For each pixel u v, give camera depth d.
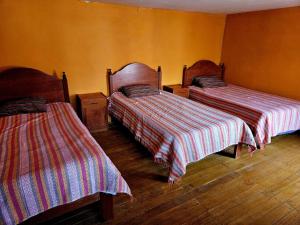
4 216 1.34
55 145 1.81
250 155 2.80
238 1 3.01
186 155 2.15
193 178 2.32
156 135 2.33
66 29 3.10
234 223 1.76
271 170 2.50
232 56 4.57
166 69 4.21
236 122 2.49
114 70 3.67
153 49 3.93
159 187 2.17
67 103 3.17
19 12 2.76
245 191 2.14
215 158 2.75
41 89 3.07
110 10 3.33
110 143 3.09
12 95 2.91
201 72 4.56
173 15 3.92
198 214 1.84
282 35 3.62
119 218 1.78
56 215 1.58
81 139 1.93
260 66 4.06
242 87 4.36
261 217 1.82
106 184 1.66
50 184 1.46
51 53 3.09
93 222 1.74
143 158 2.71
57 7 2.96
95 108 3.29
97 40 3.37
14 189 1.35
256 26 4.00
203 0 2.95
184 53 4.31
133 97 3.45
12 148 1.77
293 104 3.21
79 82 3.43
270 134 2.88
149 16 3.69
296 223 1.77
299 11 3.33
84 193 1.60
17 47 2.86
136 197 2.02
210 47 4.61
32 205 1.42
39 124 2.32
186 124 2.37
